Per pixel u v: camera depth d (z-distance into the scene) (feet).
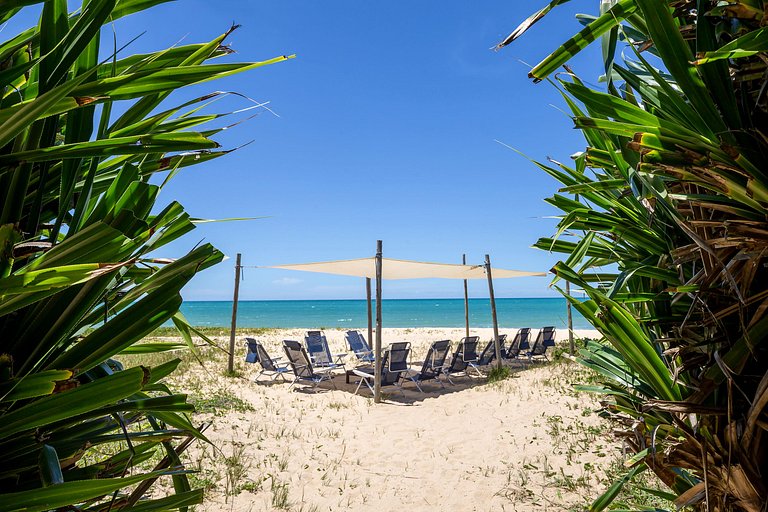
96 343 2.35
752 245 2.60
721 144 2.46
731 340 2.90
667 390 3.27
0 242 1.94
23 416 1.98
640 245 3.59
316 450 18.35
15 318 2.33
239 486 14.60
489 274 35.55
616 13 2.65
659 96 3.12
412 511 13.48
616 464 15.93
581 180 4.02
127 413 3.09
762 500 2.74
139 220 2.46
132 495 2.82
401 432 20.77
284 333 80.07
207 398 24.82
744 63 2.79
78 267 1.79
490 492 14.56
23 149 2.46
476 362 33.81
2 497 1.87
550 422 21.21
